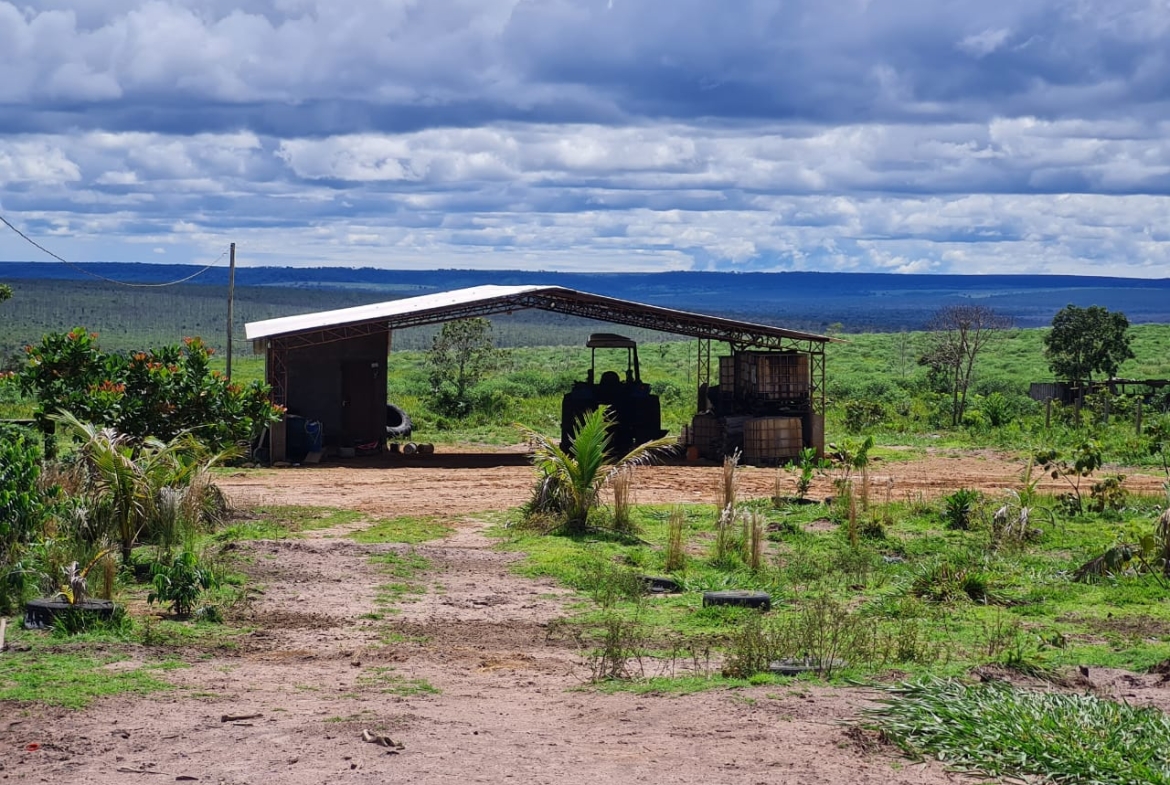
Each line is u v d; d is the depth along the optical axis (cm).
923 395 5075
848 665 898
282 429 2791
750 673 879
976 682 825
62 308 14062
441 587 1321
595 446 1733
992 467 2805
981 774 618
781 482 2445
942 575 1320
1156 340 8325
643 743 679
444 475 2573
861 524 1700
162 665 898
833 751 658
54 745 673
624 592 1294
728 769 624
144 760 648
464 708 778
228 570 1331
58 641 961
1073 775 607
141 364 2042
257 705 779
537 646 1038
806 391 3036
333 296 19138
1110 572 1382
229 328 3152
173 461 1562
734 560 1490
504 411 4141
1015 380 6125
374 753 658
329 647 1015
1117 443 3112
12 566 1143
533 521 1733
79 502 1367
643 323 3200
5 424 2086
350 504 2044
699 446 3067
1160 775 594
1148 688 850
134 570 1310
